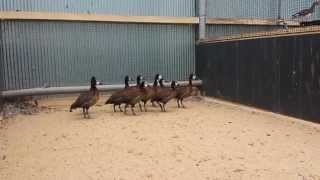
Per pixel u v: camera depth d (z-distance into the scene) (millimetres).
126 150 7570
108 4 13281
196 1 14453
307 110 9867
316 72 9484
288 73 10438
